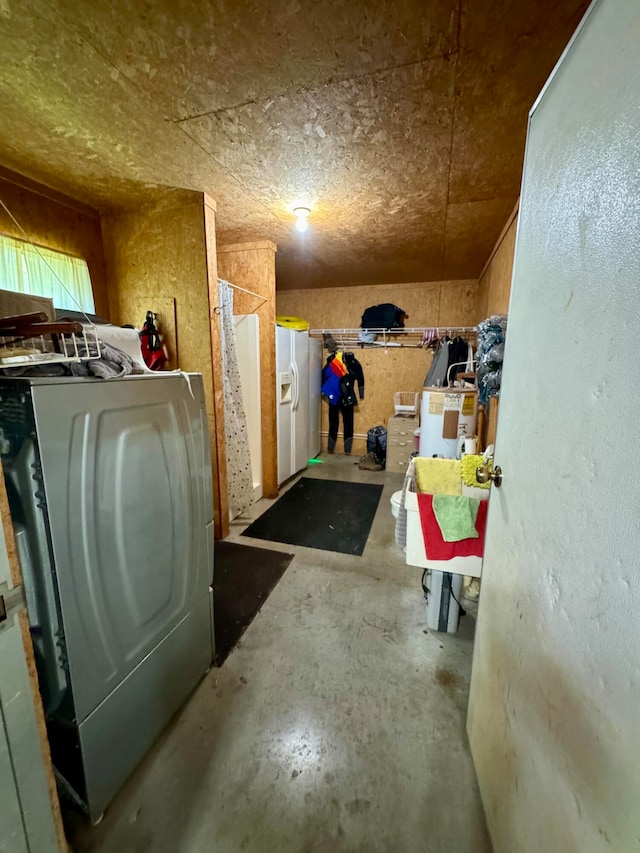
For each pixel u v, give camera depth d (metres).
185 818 1.02
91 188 2.05
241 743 1.22
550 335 0.70
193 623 1.37
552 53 1.13
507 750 0.84
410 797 1.07
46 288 2.07
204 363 2.39
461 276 4.21
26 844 0.63
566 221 0.64
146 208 2.29
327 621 1.81
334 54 1.13
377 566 2.31
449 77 1.23
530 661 0.73
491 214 2.42
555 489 0.66
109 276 2.45
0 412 0.79
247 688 1.44
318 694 1.41
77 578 0.88
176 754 1.19
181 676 1.31
